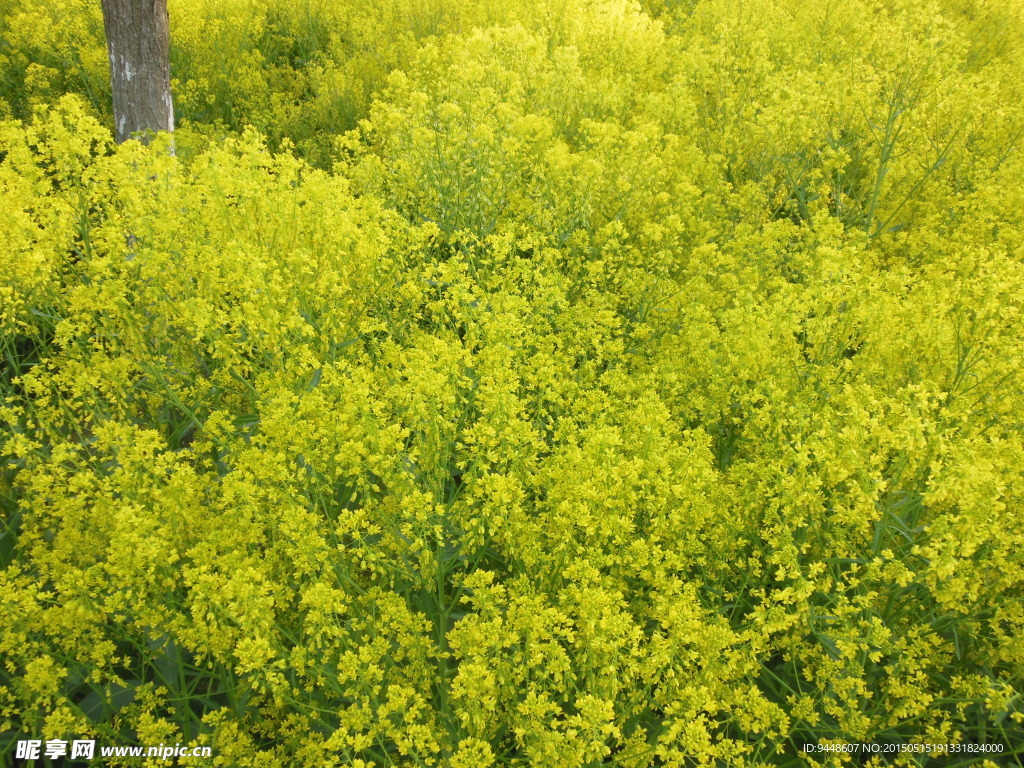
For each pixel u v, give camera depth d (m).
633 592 2.65
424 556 2.36
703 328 3.36
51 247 3.31
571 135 5.67
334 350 3.22
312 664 2.12
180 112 6.73
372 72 6.98
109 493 2.49
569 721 1.91
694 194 4.38
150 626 2.40
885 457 2.65
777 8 7.51
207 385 3.16
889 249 4.73
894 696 2.53
